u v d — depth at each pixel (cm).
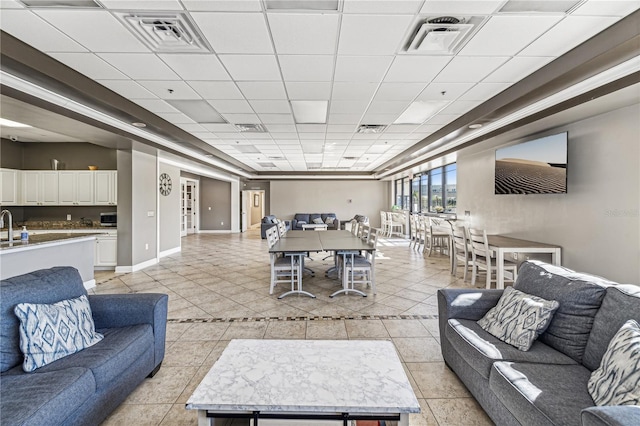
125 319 215
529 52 257
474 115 406
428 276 516
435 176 884
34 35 230
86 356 170
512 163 464
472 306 225
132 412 183
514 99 325
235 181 1240
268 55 261
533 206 446
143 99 369
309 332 295
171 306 371
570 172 374
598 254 337
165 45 245
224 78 308
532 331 176
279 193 1273
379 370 157
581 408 126
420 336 285
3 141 579
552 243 408
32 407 124
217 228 1265
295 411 131
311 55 262
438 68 287
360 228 541
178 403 192
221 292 428
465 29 222
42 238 404
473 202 613
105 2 192
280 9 200
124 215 555
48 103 317
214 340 279
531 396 135
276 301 388
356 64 278
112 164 616
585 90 278
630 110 302
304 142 617
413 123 477
